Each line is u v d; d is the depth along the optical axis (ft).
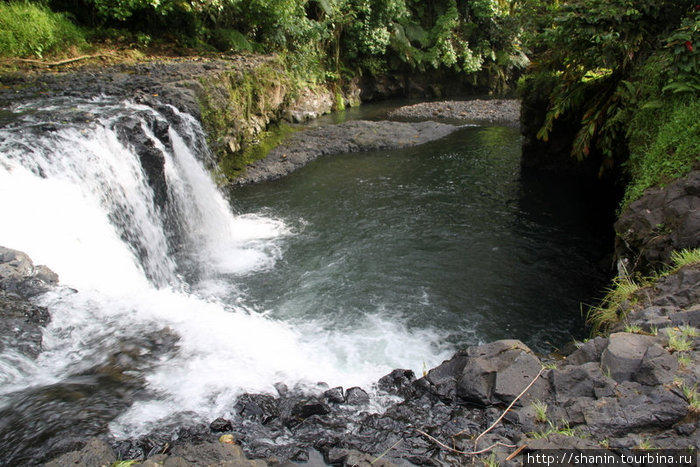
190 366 12.38
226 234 24.29
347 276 20.26
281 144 39.86
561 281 19.72
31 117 19.88
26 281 12.98
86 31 34.14
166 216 21.68
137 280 17.89
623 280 15.38
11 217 15.02
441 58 71.20
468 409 10.57
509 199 28.86
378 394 11.79
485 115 55.72
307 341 15.69
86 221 17.11
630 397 8.76
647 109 19.25
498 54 76.89
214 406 10.89
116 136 20.12
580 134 24.53
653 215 14.94
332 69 61.00
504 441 8.98
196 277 20.15
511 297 18.60
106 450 8.40
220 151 31.71
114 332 12.98
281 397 11.53
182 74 30.27
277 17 44.78
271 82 38.52
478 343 15.79
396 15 65.57
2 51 28.91
